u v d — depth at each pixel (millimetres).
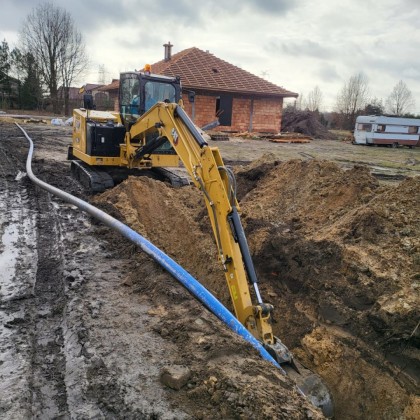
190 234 7617
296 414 3035
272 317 5688
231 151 21359
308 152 22375
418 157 22078
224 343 3867
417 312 4266
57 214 8164
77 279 5449
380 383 4344
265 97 32719
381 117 29047
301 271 5742
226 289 6047
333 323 5035
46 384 3578
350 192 7078
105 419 3154
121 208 8445
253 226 6969
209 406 3188
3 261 6039
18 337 4242
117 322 4422
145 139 9641
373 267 5102
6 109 51938
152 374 3600
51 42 49969
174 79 9844
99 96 49500
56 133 25234
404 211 5824
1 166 12758
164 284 5098
